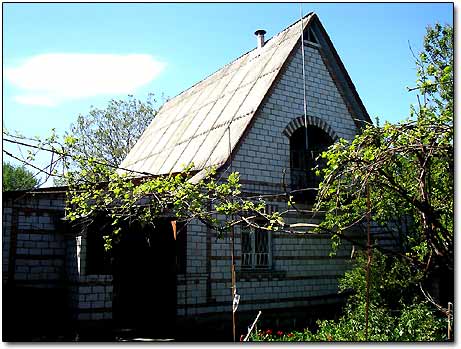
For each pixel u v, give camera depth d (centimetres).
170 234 1341
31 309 1303
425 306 1006
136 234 1340
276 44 1784
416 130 690
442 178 847
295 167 1634
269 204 1494
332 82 1738
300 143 1672
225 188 935
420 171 702
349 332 983
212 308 1372
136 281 1330
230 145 1433
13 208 1322
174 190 923
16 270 1302
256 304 1437
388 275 1111
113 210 985
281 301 1485
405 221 1326
